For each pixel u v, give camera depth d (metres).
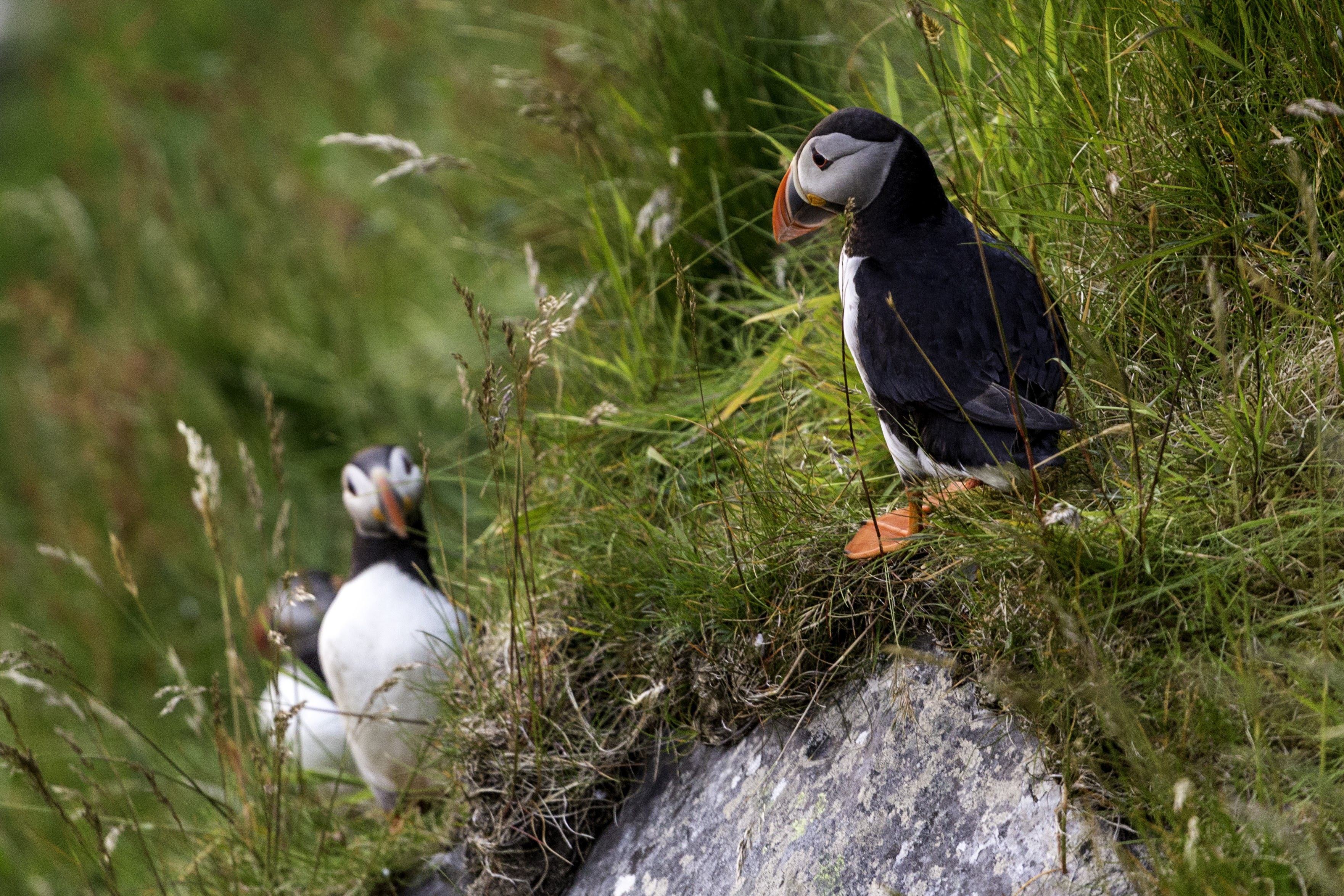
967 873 4.00
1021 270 4.87
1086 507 4.60
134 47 18.50
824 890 4.33
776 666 5.00
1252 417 4.48
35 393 12.98
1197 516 4.26
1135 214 5.20
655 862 5.12
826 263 6.94
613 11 8.34
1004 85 5.89
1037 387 4.69
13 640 11.14
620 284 7.04
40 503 11.83
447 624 6.29
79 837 6.16
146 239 13.64
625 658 5.68
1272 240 4.77
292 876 6.70
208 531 6.91
